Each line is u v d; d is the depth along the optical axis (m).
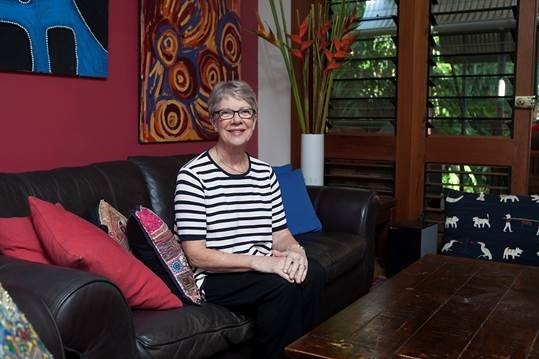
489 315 1.50
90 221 1.79
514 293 1.71
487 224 2.61
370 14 3.62
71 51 2.25
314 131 3.46
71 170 2.01
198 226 1.88
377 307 1.56
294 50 3.28
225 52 3.19
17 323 0.97
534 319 1.47
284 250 2.07
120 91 2.54
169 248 1.77
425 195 3.57
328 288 2.39
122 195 2.10
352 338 1.33
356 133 3.73
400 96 3.55
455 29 3.38
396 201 3.55
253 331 1.83
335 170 3.85
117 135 2.54
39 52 2.12
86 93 2.37
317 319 1.93
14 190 1.75
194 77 2.96
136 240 1.74
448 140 3.46
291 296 1.78
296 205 2.70
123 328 1.35
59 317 1.19
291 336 1.79
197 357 1.62
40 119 2.18
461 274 1.93
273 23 3.69
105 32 2.40
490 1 3.27
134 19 2.59
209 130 3.10
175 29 2.81
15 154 2.10
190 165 1.95
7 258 1.41
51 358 1.01
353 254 2.54
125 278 1.54
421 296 1.67
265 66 3.63
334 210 2.79
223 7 3.16
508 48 3.26
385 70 3.60
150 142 2.71
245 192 2.00
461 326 1.42
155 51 2.70
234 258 1.83
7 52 2.01
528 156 3.26
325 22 3.39
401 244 3.22
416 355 1.24
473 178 3.43
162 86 2.75
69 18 2.23
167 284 1.75
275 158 3.80
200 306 1.75
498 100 3.30
